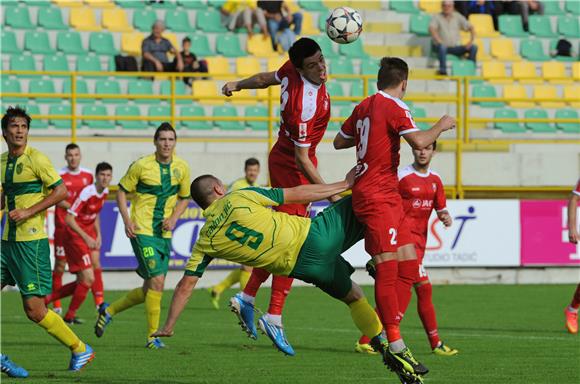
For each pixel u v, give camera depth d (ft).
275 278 78.28
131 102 196.54
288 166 76.38
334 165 161.68
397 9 230.48
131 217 94.17
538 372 75.20
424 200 87.51
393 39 222.69
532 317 119.24
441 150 176.35
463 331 105.29
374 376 73.00
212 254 63.82
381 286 63.46
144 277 93.15
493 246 160.45
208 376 73.05
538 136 202.08
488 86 209.46
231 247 62.85
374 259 63.98
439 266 159.22
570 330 103.55
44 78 197.67
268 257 62.75
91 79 200.44
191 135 189.26
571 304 103.71
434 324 86.89
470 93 208.64
